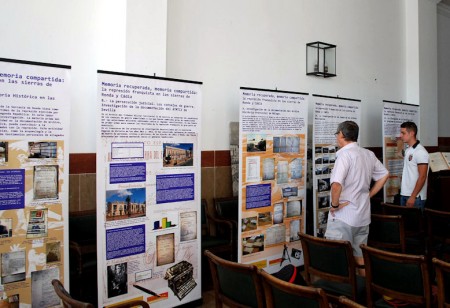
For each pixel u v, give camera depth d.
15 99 2.59
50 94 2.72
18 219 2.61
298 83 5.22
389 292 2.38
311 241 2.77
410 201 4.57
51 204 2.73
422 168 4.57
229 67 4.50
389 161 5.79
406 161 4.85
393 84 6.68
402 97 6.84
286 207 4.33
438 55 7.51
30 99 2.65
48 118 2.72
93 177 3.62
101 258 2.94
